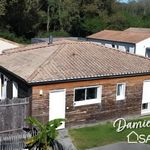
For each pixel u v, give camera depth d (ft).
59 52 78.33
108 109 74.38
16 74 68.64
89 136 65.82
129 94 77.41
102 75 71.15
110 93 74.13
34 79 63.46
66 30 238.68
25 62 76.74
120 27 251.39
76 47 83.30
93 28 238.68
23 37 219.41
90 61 76.79
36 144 51.75
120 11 278.87
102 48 86.99
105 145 61.62
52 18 232.53
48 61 72.59
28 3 201.67
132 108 78.43
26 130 63.72
